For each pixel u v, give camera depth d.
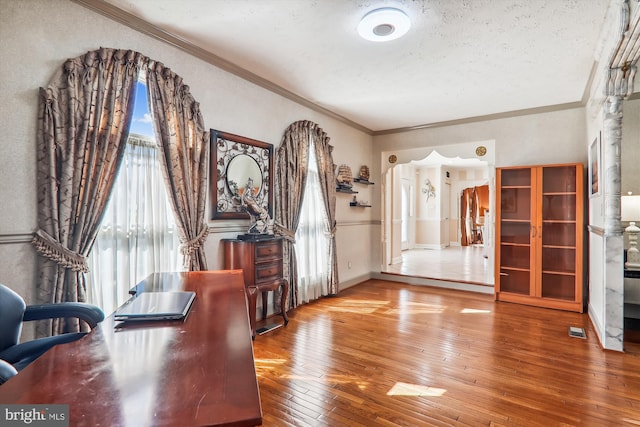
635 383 2.21
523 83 3.49
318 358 2.58
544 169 4.10
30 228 1.88
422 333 3.11
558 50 2.76
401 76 3.33
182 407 0.66
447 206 10.38
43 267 1.90
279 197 3.65
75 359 0.87
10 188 1.81
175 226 2.65
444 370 2.38
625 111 3.51
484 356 2.62
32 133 1.89
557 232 4.03
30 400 0.68
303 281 4.13
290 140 3.78
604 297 2.76
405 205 9.50
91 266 2.24
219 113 3.02
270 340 2.94
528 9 2.20
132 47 2.36
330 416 1.85
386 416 1.85
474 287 4.75
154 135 2.46
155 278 1.91
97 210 2.11
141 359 0.88
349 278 5.10
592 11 2.21
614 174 2.73
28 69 1.88
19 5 1.85
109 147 2.18
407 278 5.34
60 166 1.95
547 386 2.17
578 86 3.56
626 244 3.44
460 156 4.89
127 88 2.26
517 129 4.43
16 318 1.49
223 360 0.87
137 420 0.62
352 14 2.28
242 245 2.98
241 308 1.34
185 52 2.72
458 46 2.70
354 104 4.18
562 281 4.00
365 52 2.81
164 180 2.51
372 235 5.68
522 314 3.71
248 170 3.29
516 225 4.29
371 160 5.62
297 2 2.14
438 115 4.65
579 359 2.57
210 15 2.30
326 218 4.38
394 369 2.40
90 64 2.08
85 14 2.11
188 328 1.11
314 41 2.64
